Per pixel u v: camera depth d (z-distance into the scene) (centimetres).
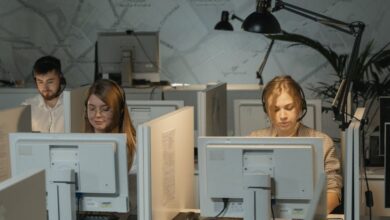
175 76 748
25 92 582
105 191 279
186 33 741
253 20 405
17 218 182
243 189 275
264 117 422
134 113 417
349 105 415
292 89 334
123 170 281
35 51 760
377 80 581
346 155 261
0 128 335
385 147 278
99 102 320
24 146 282
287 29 716
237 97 516
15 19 740
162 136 277
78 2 753
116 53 653
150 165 264
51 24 757
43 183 202
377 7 702
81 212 304
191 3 737
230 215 283
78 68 762
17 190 183
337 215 314
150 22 745
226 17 634
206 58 741
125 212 303
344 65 568
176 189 297
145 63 653
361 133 272
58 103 480
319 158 272
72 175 278
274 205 279
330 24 385
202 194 284
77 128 400
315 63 720
